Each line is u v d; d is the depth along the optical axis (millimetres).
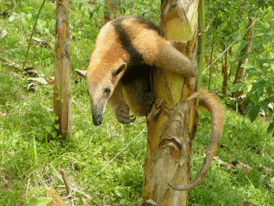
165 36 2549
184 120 2574
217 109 2662
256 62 4340
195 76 2561
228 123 6152
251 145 5594
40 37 6668
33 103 4512
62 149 3980
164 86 2557
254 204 3828
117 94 3066
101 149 4203
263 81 4059
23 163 3539
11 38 6031
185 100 2549
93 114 2564
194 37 2498
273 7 5059
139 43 2625
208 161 2441
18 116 4246
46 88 5156
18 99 4684
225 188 4027
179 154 2590
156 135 2621
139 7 6062
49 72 5621
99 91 2607
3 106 4426
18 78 5004
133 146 4414
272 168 4988
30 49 6051
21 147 3711
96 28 7688
